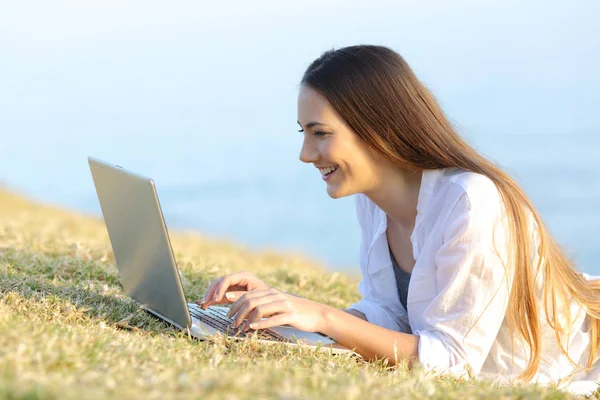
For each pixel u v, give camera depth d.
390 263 4.61
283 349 3.75
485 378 3.59
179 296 3.74
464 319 3.88
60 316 3.87
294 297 3.90
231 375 2.79
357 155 4.09
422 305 4.14
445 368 3.81
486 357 4.14
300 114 4.12
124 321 3.97
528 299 3.98
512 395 3.08
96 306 4.18
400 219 4.38
